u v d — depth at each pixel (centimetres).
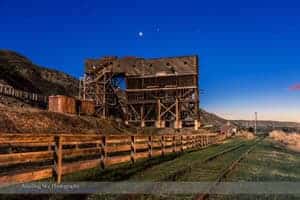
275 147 4638
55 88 8519
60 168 1166
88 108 4816
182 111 7331
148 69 7475
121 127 5097
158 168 1706
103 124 4472
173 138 2908
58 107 4278
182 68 7288
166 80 7388
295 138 8056
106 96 7275
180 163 1970
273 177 1628
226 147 4044
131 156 1895
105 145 1565
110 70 7425
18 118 2797
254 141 6162
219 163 2056
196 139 3847
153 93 7431
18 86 6141
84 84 7431
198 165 1895
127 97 7556
